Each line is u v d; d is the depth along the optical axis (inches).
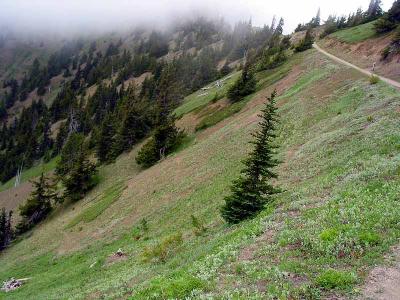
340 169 1106.7
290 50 4581.7
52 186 3572.8
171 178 2287.2
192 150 2642.7
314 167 1307.8
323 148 1438.2
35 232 3179.1
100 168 3865.7
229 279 598.2
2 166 6904.5
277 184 1322.6
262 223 849.5
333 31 4918.8
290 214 861.2
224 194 1633.9
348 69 2549.2
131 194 2439.7
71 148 4911.4
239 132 2391.7
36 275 1792.6
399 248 583.5
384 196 782.5
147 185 2428.6
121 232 1876.2
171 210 1797.5
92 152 4813.0
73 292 1224.2
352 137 1386.6
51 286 1481.3
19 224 3442.4
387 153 1083.3
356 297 482.9
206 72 6279.5
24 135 7381.9
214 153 2297.0
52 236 2509.8
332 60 3048.7
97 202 2758.4
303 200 924.6
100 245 1830.7
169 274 783.1
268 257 653.3
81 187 3405.5
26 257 2285.9
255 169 1081.4
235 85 3440.0
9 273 2021.4
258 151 1077.1
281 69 3595.0
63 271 1665.8
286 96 2559.1
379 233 634.2
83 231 2255.2
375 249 589.0
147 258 1200.8
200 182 1964.8
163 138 3179.1
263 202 1067.9
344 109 1840.6
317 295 496.7
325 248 617.0
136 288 864.9
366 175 941.8
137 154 3649.1
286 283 536.4
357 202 778.2
